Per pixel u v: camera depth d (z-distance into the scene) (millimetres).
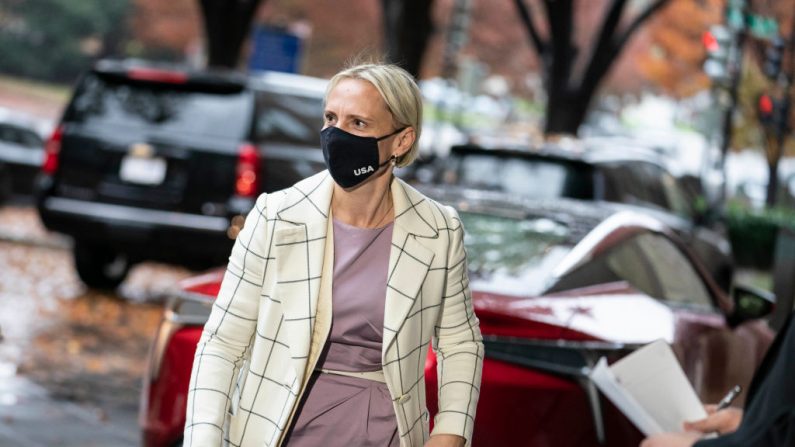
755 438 3791
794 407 3668
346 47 69375
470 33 68750
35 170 34250
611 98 75688
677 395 5695
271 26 33750
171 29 77375
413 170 16609
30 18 88062
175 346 7473
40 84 89000
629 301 7625
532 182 16016
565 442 6766
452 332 5047
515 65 70062
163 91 17359
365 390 4766
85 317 16656
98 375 12961
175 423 7418
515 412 6730
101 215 17094
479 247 8016
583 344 6867
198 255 17062
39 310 16797
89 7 88125
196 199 16906
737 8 31734
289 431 4742
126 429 10656
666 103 76062
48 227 17312
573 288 7570
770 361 4129
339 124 4711
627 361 5734
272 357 4738
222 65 31391
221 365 4789
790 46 34000
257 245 4777
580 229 8305
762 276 33406
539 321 6883
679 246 9203
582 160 15977
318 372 4785
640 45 71000
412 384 4805
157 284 21312
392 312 4730
